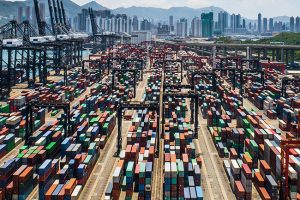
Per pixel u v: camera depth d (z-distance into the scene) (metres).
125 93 168.50
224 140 95.06
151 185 67.94
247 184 64.69
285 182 62.69
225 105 146.38
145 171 65.88
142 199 65.19
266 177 67.88
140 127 100.69
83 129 96.69
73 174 71.44
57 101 134.25
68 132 98.69
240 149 88.50
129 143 89.56
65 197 62.25
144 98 152.62
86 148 86.69
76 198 64.81
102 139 96.31
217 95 159.12
